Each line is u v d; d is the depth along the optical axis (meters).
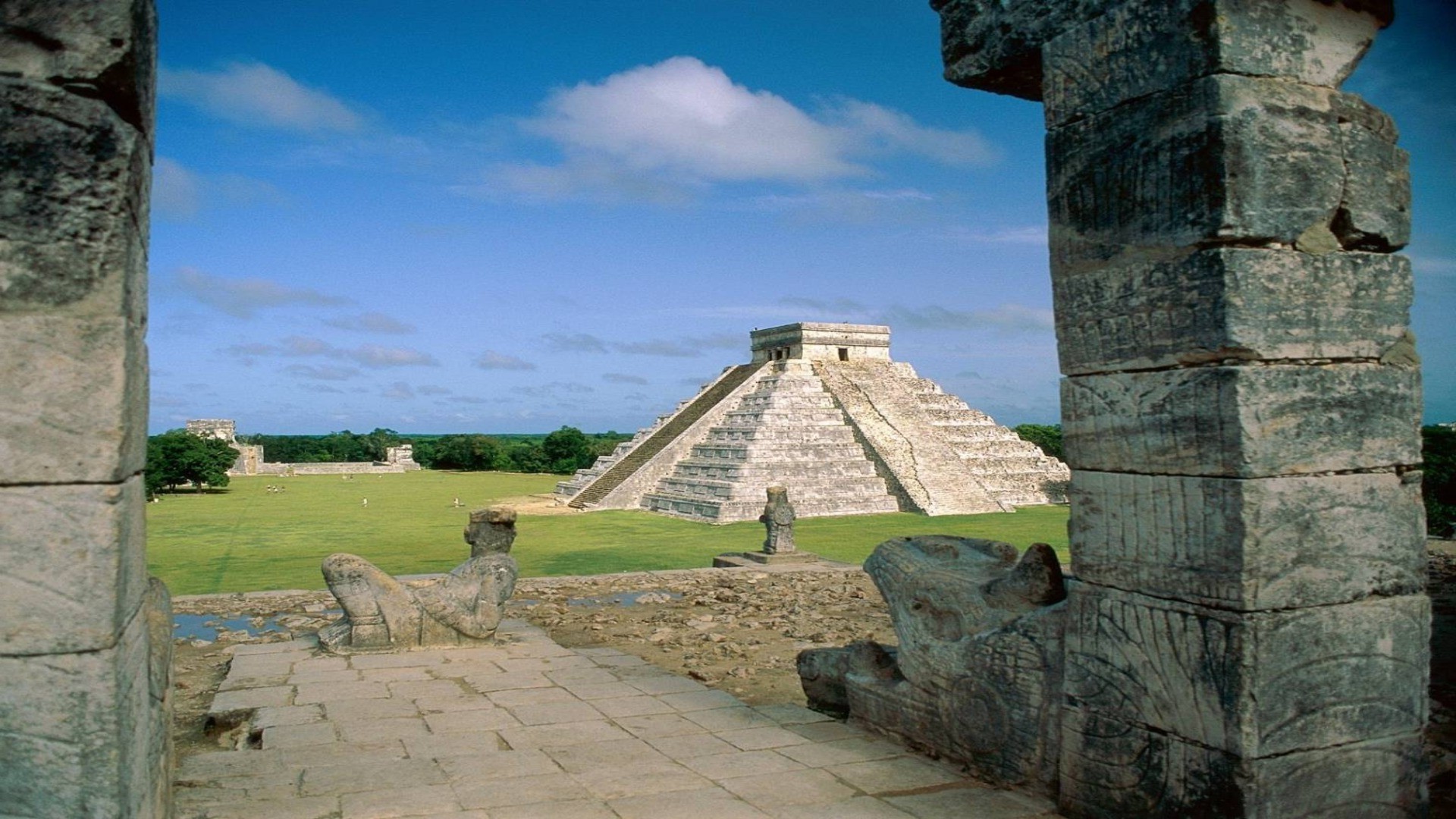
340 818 5.79
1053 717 6.15
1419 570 5.60
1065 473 55.06
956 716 6.84
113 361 3.72
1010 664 6.45
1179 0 5.36
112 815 3.67
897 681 7.62
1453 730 7.96
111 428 3.71
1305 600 5.17
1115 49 5.77
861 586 19.75
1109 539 5.80
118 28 3.73
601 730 7.87
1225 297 5.09
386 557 29.55
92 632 3.66
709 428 55.69
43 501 3.62
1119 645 5.70
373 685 9.59
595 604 17.73
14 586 3.59
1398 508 5.54
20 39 3.63
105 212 3.72
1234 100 5.18
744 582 20.52
